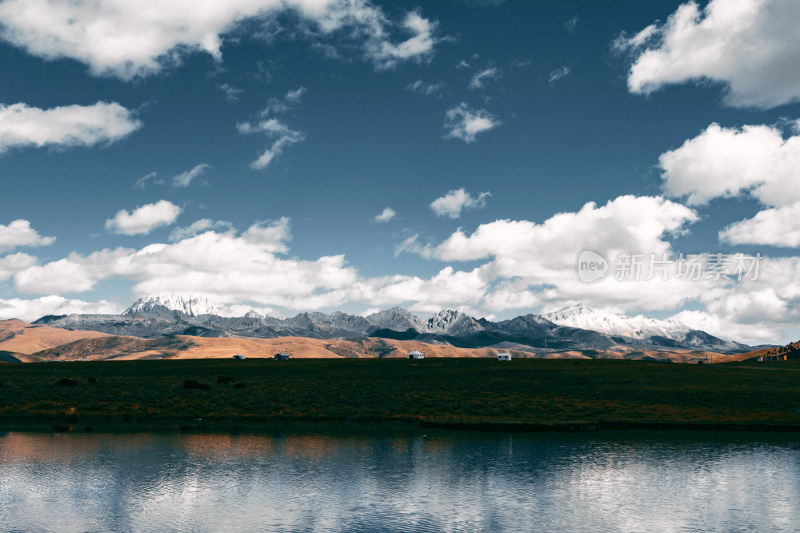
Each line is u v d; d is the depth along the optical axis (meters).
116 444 32.84
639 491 22.45
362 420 43.59
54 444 32.69
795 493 22.20
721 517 19.17
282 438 35.41
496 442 34.12
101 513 19.33
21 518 18.78
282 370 106.94
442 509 19.89
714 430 40.25
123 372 101.19
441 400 57.25
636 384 76.62
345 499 21.12
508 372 99.12
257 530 17.64
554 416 46.28
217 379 84.62
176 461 27.91
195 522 18.38
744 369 107.94
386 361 137.88
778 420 44.41
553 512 19.62
